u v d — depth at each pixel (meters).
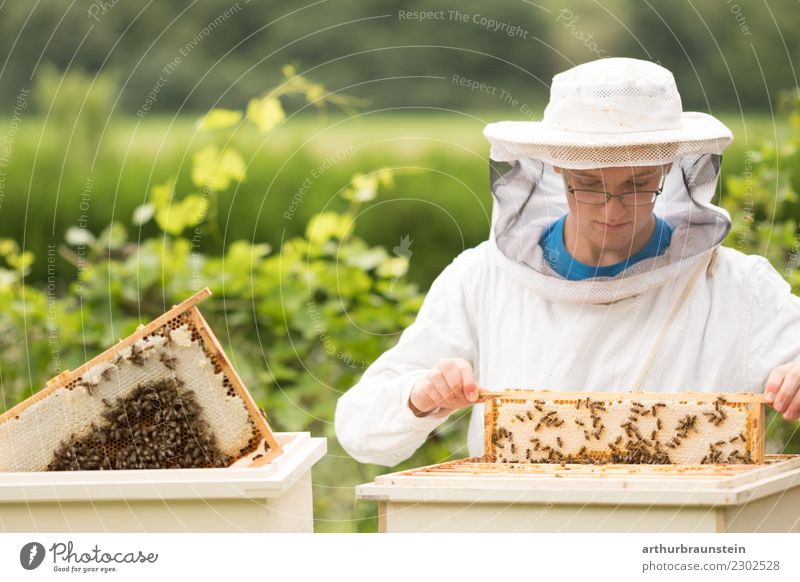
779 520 3.42
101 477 3.37
